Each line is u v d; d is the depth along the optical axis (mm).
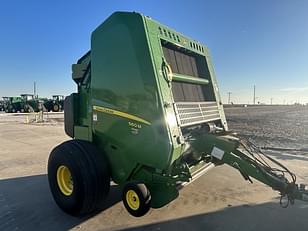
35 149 9242
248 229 3533
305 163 6855
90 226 3625
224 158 3523
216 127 4504
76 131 4477
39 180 5680
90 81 4250
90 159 3742
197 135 3832
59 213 4031
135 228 3561
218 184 5238
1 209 4195
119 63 3621
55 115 31516
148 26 3463
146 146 3395
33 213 4039
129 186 3391
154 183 3451
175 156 3266
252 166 3367
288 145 9992
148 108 3336
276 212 4039
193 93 4535
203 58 5000
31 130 15344
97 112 3990
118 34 3623
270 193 4781
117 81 3654
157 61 3381
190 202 4391
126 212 4027
